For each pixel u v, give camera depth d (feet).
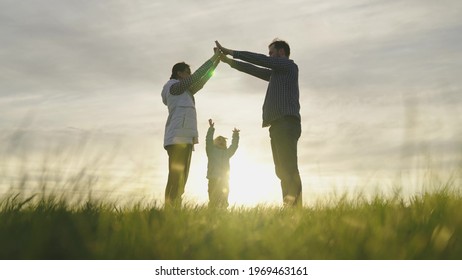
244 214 12.37
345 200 11.00
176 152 18.86
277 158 19.62
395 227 8.64
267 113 19.58
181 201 12.94
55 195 9.35
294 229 8.96
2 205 9.26
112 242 7.64
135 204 10.25
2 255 7.06
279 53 20.40
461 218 8.81
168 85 19.52
